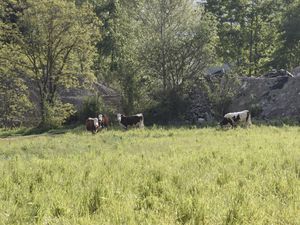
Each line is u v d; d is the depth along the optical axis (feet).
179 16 134.92
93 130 94.32
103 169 33.88
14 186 27.45
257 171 31.50
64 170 34.09
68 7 123.34
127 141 67.21
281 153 42.27
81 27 126.82
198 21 134.92
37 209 21.59
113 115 126.72
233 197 23.09
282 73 144.05
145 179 28.43
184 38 133.80
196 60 134.51
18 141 76.48
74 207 22.04
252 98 130.00
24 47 123.34
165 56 132.26
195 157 39.93
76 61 131.44
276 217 19.86
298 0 200.44
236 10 205.26
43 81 126.31
